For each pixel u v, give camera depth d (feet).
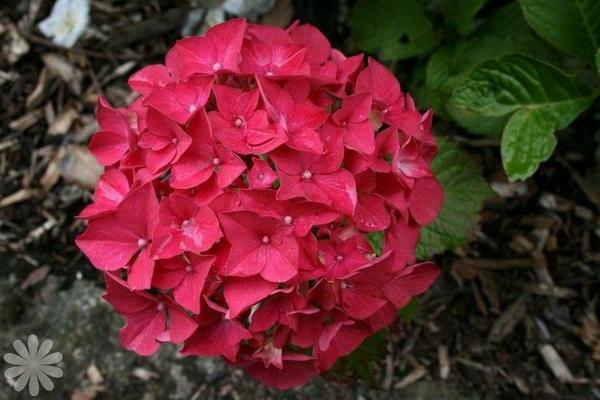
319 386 2.19
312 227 1.47
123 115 1.61
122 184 1.55
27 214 2.38
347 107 1.52
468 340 2.29
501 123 2.20
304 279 1.44
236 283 1.44
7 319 2.24
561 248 2.39
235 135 1.46
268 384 1.67
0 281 2.29
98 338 2.23
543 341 2.29
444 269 2.37
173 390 2.19
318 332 1.51
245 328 1.49
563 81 1.98
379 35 2.35
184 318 1.48
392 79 1.63
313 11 2.39
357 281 1.49
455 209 2.00
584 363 2.26
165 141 1.51
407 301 1.59
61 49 2.53
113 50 2.56
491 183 2.45
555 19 1.98
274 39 1.65
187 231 1.45
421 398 2.20
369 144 1.51
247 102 1.48
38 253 2.33
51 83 2.52
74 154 2.39
